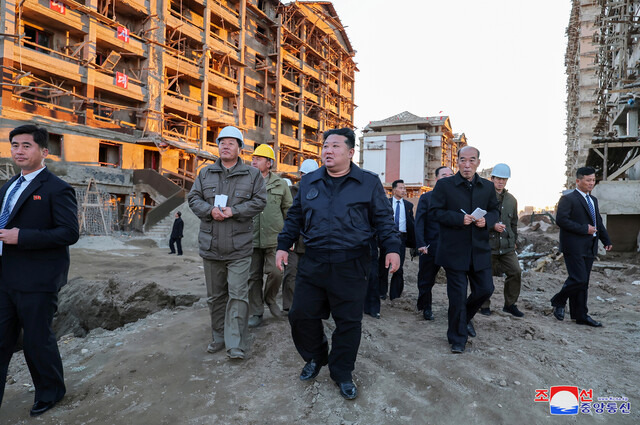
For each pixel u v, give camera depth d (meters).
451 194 3.91
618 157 16.44
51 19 22.66
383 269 6.25
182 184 29.61
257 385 3.18
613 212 13.09
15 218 2.92
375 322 4.93
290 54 43.00
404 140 58.34
